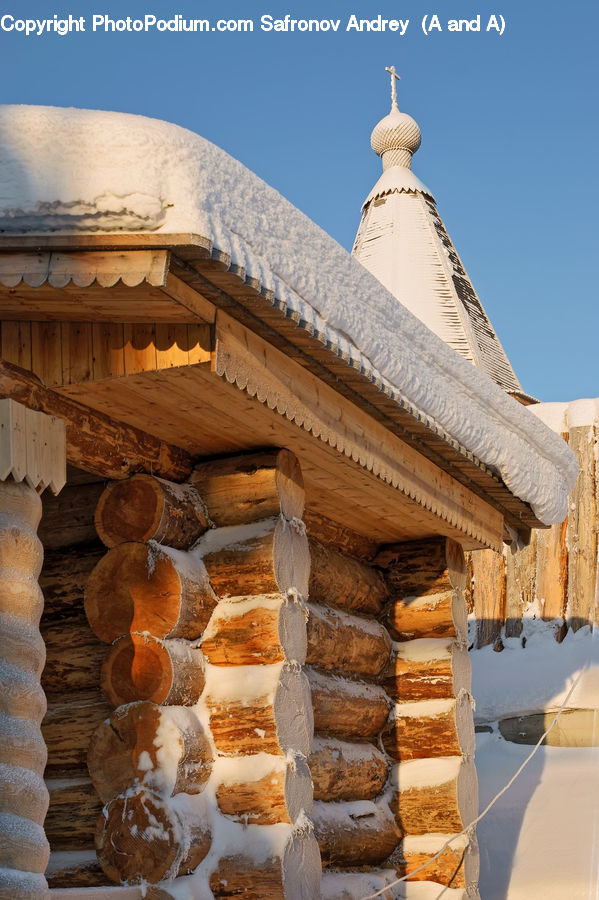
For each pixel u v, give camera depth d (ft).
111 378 14.07
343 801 20.88
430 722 22.85
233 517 17.15
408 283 36.19
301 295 14.46
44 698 13.17
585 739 30.12
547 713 30.86
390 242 37.17
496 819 27.68
